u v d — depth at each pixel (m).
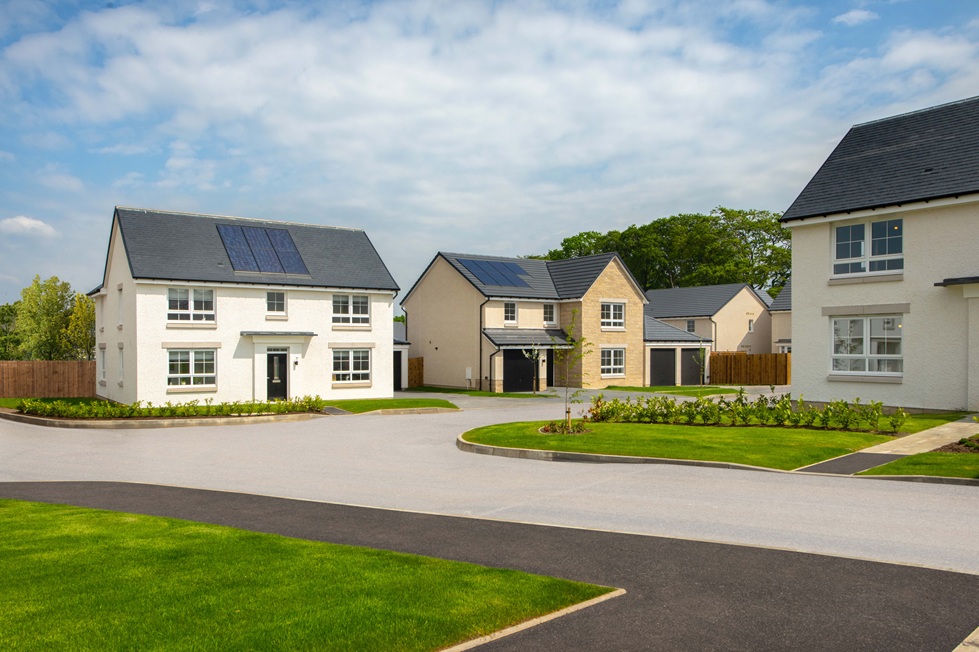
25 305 52.25
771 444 14.73
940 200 19.45
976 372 18.92
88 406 24.95
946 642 5.30
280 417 23.89
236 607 5.77
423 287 43.69
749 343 54.44
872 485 11.16
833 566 7.09
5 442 18.44
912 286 20.25
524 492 11.25
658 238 73.44
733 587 6.52
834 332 22.19
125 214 30.09
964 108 21.66
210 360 29.67
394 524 9.05
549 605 5.97
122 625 5.39
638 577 6.82
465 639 5.32
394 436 19.44
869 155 22.67
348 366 33.09
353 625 5.40
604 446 15.07
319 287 31.81
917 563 7.13
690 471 12.77
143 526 8.83
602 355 41.59
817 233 22.36
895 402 20.66
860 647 5.23
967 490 10.66
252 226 33.25
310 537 8.45
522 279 42.09
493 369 38.19
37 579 6.52
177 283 28.62
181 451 16.69
